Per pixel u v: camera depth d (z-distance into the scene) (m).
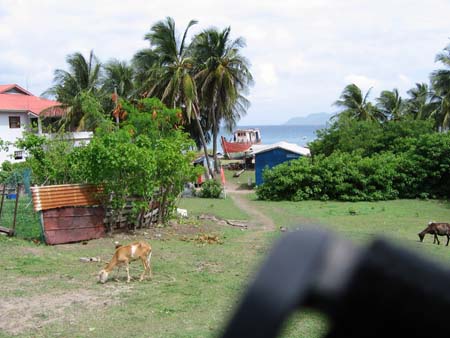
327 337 0.34
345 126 36.72
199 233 17.33
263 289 0.32
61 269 11.45
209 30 37.47
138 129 21.39
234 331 0.32
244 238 16.58
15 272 10.97
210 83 37.53
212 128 42.81
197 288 9.89
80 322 7.78
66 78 38.69
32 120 38.03
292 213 24.02
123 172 15.75
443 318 0.31
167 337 6.99
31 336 7.16
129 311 8.35
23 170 17.03
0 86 41.19
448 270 0.33
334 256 0.34
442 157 30.20
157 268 11.85
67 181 17.17
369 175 30.38
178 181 18.34
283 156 38.81
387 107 52.66
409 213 23.77
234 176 46.94
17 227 14.88
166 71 35.72
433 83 40.47
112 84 40.53
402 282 0.32
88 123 35.28
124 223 16.48
